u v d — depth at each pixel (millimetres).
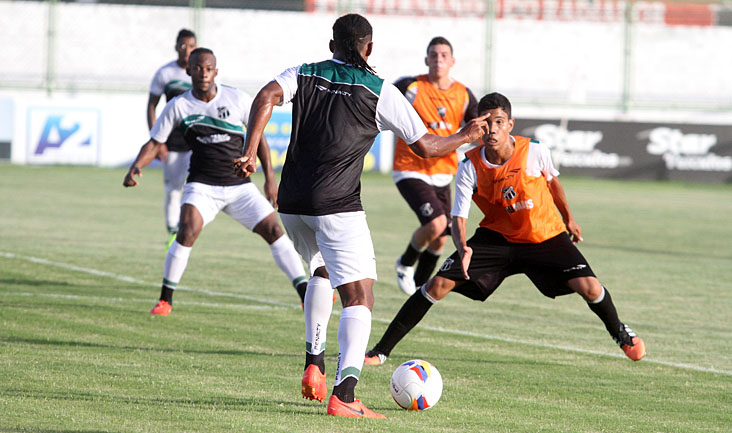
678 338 21719
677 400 15984
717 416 14922
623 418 14562
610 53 88250
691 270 33031
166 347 18703
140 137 69125
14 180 57656
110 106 68688
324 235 13930
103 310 22484
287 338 20188
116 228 39438
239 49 84188
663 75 89750
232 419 13250
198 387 15391
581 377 17516
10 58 83500
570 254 17531
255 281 28078
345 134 13719
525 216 17469
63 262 30078
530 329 22328
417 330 21766
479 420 14039
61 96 71000
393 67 86125
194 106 22250
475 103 26328
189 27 84250
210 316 22406
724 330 22828
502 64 87250
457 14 87438
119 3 84750
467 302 25953
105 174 64250
